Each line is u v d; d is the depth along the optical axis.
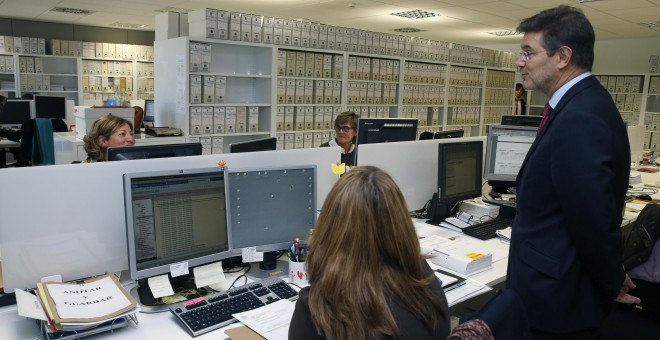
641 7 5.88
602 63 9.24
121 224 1.59
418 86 6.02
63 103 6.97
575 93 1.37
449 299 1.59
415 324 0.95
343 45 5.24
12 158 6.98
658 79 7.90
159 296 1.47
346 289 0.93
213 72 4.55
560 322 1.44
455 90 6.52
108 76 9.08
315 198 1.86
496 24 7.75
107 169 1.54
